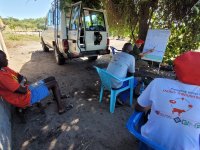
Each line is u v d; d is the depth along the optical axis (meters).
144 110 1.84
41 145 2.78
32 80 5.38
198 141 1.45
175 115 1.51
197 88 1.49
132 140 2.90
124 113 3.62
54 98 3.72
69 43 6.08
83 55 6.02
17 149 2.69
